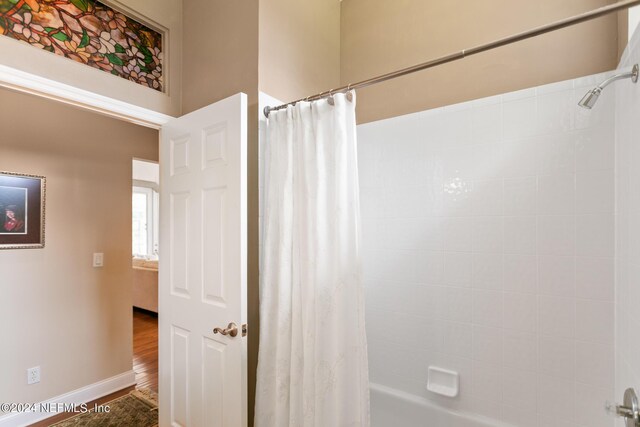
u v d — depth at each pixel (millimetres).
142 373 3072
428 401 1803
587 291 1431
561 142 1502
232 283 1504
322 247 1415
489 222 1661
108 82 1704
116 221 2799
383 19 2082
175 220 1841
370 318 2004
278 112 1604
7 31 1394
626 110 1224
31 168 2314
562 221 1489
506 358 1609
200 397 1660
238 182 1491
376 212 1993
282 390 1514
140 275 5215
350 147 1407
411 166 1893
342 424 1333
